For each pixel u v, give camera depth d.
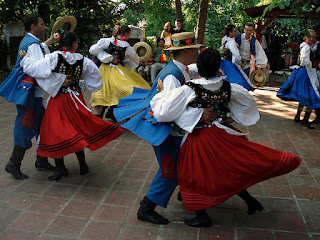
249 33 5.78
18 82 3.47
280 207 3.13
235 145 2.50
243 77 5.68
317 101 5.30
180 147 2.68
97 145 3.55
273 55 10.95
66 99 3.43
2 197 3.32
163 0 9.22
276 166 2.44
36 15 3.48
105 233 2.76
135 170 3.93
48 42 3.75
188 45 2.66
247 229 2.80
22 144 3.62
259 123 5.72
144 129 2.66
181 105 2.45
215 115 2.54
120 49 5.16
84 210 3.10
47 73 3.21
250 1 9.44
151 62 9.40
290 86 5.48
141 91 3.24
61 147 3.32
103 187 3.54
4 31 10.51
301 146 4.67
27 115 3.60
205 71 2.45
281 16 7.84
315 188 3.48
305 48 5.13
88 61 3.57
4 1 9.34
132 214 3.04
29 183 3.62
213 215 3.00
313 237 2.68
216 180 2.49
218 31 11.70
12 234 2.74
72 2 10.77
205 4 7.71
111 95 5.07
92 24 10.99
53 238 2.70
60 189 3.49
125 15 16.95
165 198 2.78
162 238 2.70
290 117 6.11
